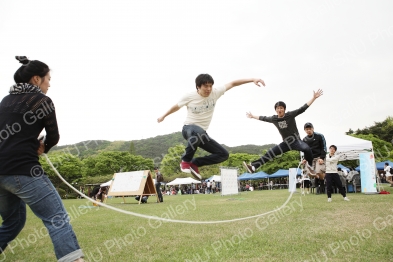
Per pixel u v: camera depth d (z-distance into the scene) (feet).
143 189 46.50
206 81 11.30
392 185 55.57
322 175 33.71
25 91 8.29
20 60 9.01
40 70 8.87
